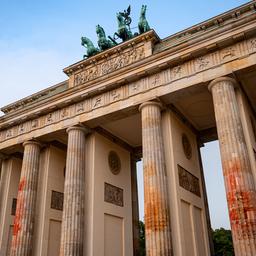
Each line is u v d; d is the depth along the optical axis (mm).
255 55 38969
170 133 45250
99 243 47406
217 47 41656
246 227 31922
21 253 49438
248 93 45531
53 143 60375
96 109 50000
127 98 47312
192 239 43031
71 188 47250
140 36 50250
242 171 34438
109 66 52906
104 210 50719
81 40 60312
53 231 55812
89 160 51844
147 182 40438
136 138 61156
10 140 59688
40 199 55938
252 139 41656
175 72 44469
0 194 62812
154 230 37500
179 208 41344
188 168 48781
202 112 51562
